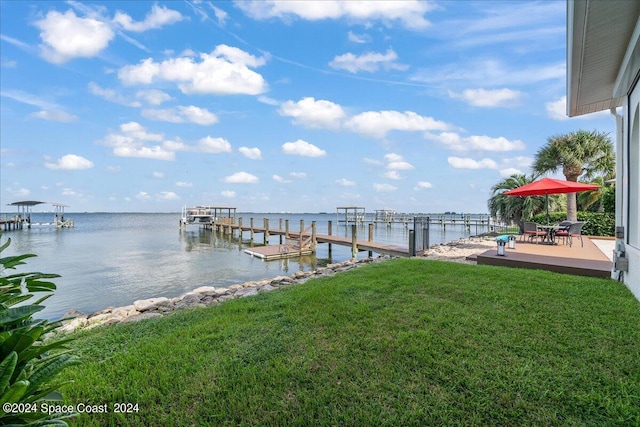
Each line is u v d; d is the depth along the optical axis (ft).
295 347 9.71
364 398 7.17
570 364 8.22
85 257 49.96
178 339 10.73
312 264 46.06
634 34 10.84
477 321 11.04
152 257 50.70
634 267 13.88
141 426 6.54
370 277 18.47
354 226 50.85
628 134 15.17
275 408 6.96
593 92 16.55
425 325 10.89
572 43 11.59
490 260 22.16
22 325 4.57
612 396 6.95
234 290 23.48
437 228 108.78
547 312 11.73
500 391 7.22
